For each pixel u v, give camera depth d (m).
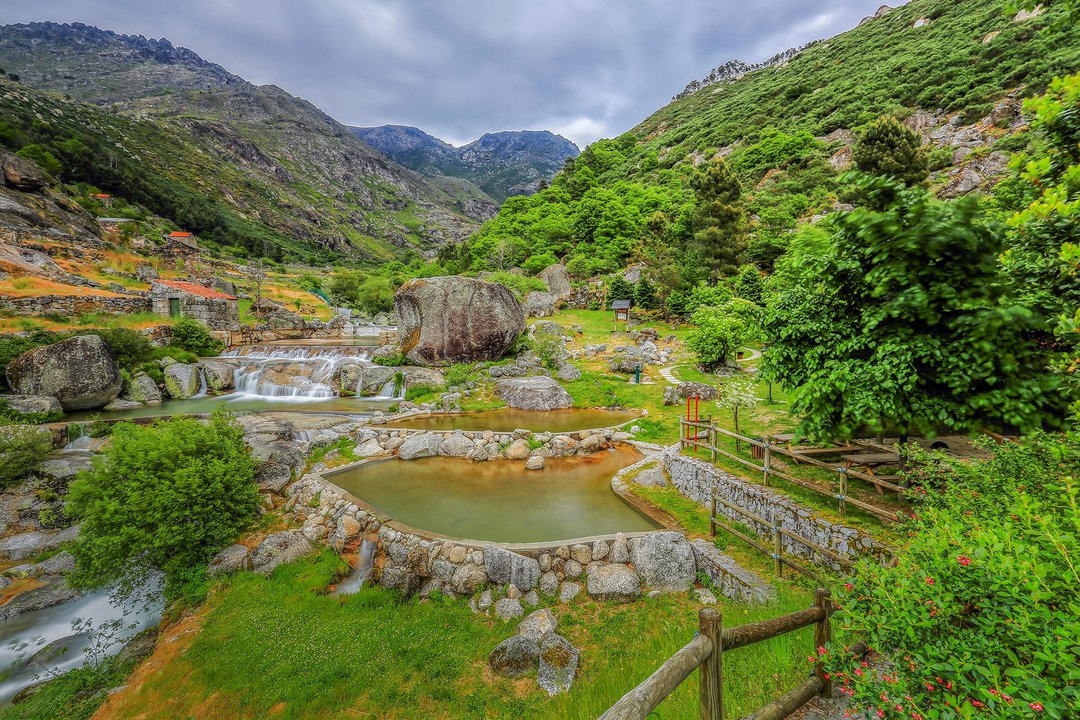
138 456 11.14
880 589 3.18
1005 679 2.61
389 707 7.11
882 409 5.88
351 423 20.14
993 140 46.97
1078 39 53.00
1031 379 5.12
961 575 2.94
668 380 26.19
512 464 16.61
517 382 24.52
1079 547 2.68
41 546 12.81
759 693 4.88
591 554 10.13
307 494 14.09
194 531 11.27
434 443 17.81
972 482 5.10
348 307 70.12
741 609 7.88
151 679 8.15
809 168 62.38
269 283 73.81
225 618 9.48
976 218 5.02
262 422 19.33
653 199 69.62
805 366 7.43
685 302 39.78
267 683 7.73
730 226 43.47
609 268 57.50
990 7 76.00
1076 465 4.27
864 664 3.46
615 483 14.25
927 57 72.69
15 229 43.03
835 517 8.23
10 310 26.86
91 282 37.12
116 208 79.00
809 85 91.00
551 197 94.06
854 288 6.70
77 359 21.12
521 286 50.78
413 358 29.09
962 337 5.48
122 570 10.73
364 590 10.26
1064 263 5.24
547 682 7.16
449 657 8.06
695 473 12.35
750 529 10.07
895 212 5.20
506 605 9.19
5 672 9.01
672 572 9.34
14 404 18.67
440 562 10.32
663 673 3.24
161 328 29.91
